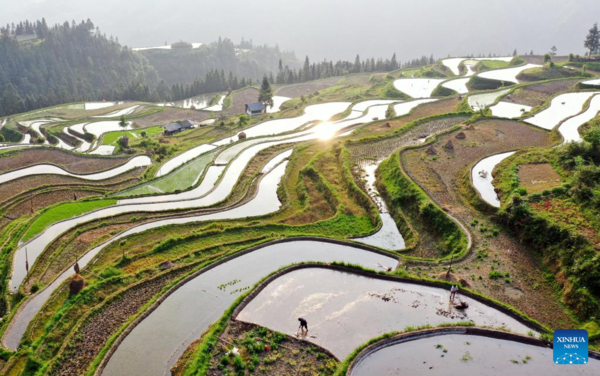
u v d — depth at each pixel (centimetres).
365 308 3688
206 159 9069
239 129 11688
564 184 5309
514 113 9681
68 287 4378
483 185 5888
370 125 9819
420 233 5300
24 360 3478
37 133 14075
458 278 4109
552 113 9088
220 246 5081
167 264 4672
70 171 9088
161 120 15950
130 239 5388
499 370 3025
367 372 2978
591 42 15112
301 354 3169
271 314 3606
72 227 5844
